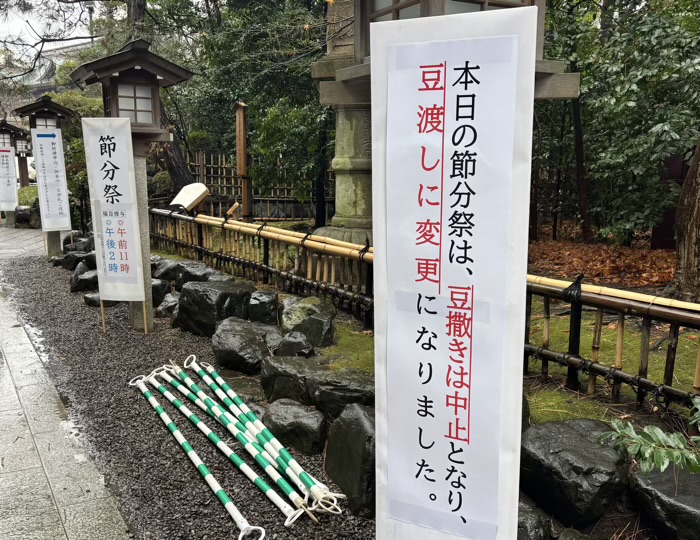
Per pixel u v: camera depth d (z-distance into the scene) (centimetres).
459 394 195
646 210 717
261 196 1309
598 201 925
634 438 211
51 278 845
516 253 178
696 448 240
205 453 339
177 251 889
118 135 518
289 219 1312
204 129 1661
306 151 1055
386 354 206
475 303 187
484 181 179
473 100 176
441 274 191
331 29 585
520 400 185
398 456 209
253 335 465
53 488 305
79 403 412
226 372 449
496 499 194
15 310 670
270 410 352
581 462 249
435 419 200
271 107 1124
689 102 634
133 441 355
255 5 1159
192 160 1521
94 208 534
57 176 941
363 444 278
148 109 542
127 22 1228
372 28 188
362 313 510
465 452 197
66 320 623
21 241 1255
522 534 238
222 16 1460
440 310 193
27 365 489
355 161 553
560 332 465
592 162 866
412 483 208
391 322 203
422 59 182
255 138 1238
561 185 1091
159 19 1377
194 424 372
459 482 200
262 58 994
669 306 293
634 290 588
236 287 557
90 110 1563
